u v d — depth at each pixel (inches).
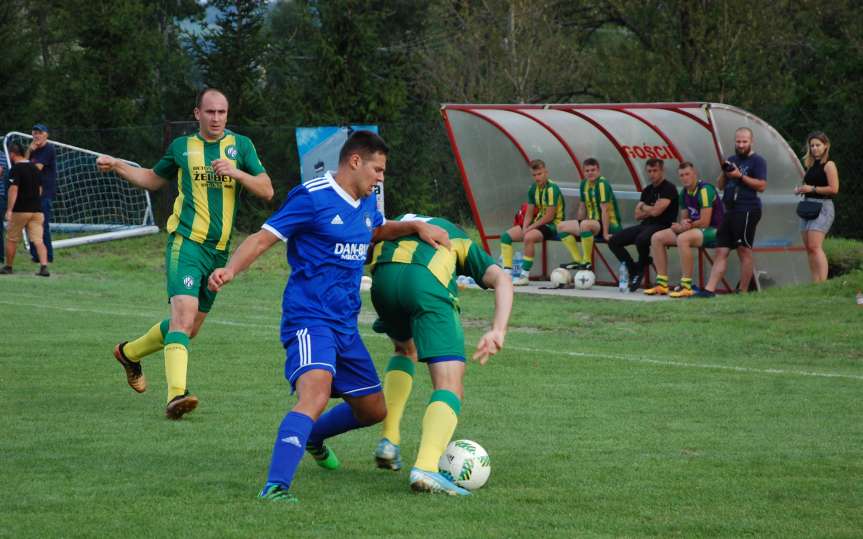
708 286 1194.6
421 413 577.6
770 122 1800.0
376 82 1985.7
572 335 972.6
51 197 1547.7
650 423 550.0
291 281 407.5
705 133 1253.7
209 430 517.0
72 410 567.8
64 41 3016.7
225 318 1053.8
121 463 440.5
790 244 1270.9
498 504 379.2
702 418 566.3
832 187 1176.2
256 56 2096.5
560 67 2425.0
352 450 485.7
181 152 589.6
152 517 353.4
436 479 394.3
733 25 1844.2
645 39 2091.5
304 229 401.7
